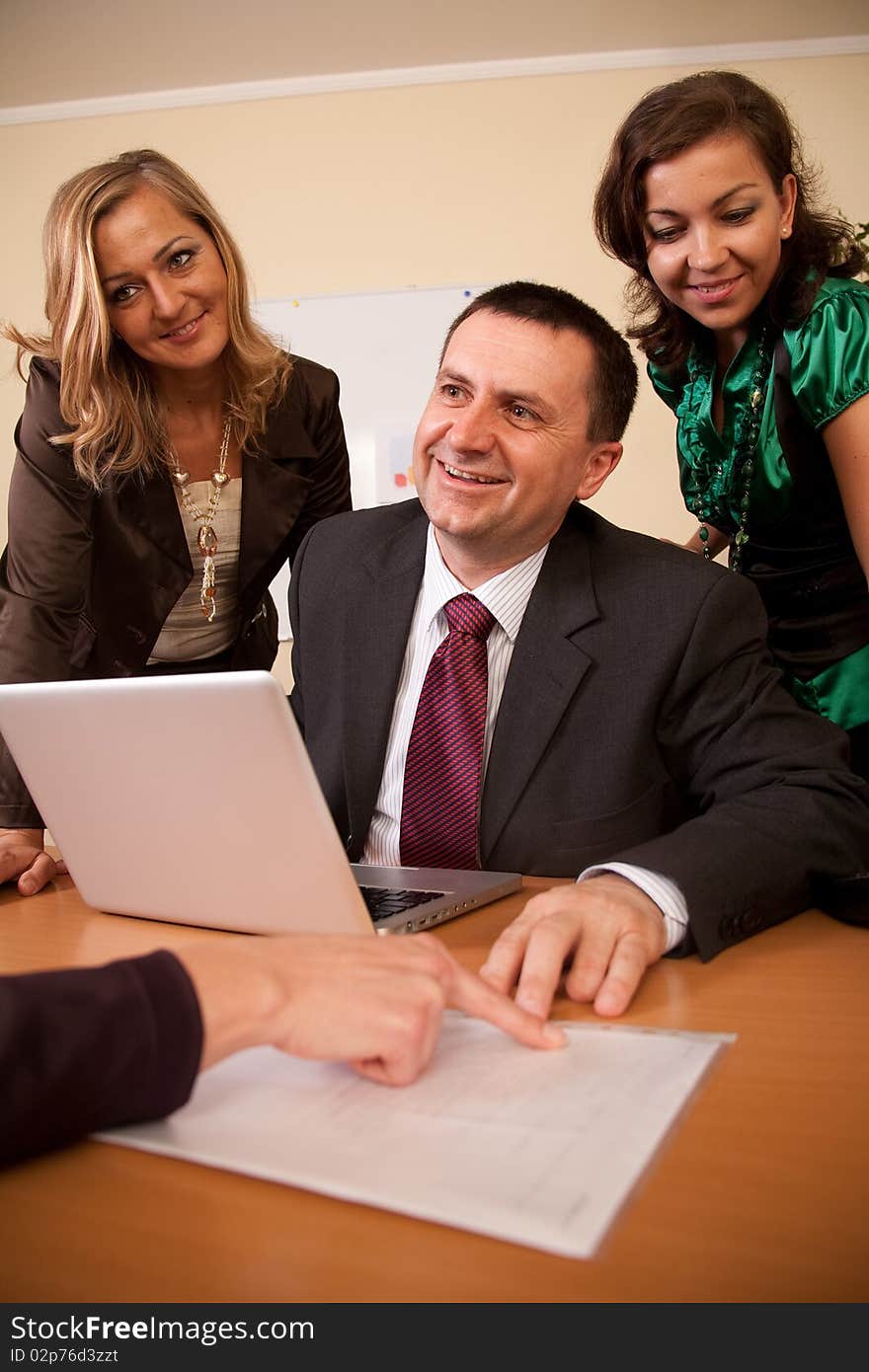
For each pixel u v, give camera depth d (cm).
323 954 70
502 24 371
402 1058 67
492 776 132
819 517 185
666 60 389
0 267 427
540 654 133
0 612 182
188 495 198
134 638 201
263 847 94
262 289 416
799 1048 74
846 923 104
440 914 105
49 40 375
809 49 380
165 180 176
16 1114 56
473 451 130
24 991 58
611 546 142
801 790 116
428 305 409
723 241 165
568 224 400
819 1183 56
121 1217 55
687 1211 54
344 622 146
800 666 192
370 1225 53
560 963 82
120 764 100
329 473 215
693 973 91
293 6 357
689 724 132
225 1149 60
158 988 62
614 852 130
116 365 183
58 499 182
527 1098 65
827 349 170
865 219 381
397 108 406
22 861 136
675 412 204
